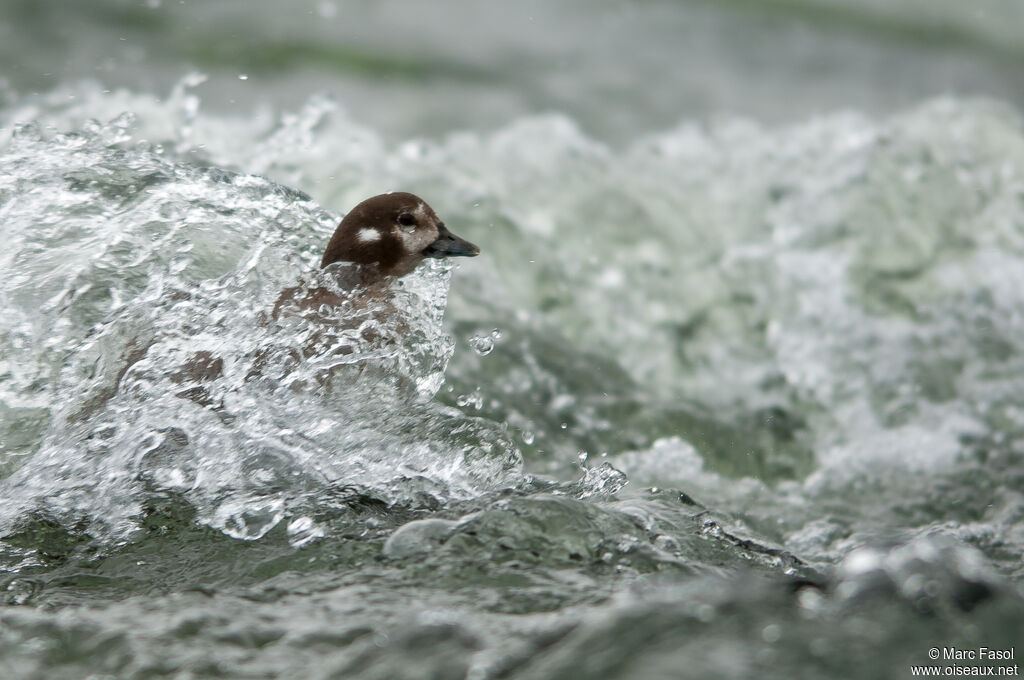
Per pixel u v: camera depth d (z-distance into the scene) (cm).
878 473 1058
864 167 1609
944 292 1450
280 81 2147
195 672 549
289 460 791
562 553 686
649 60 2458
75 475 784
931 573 554
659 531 731
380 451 812
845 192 1571
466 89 2219
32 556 711
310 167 1373
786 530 901
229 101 2005
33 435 842
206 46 2248
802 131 1725
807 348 1351
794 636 505
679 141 1692
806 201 1563
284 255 970
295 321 884
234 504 756
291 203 1042
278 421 816
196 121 1338
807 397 1270
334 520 739
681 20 2717
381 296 955
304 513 746
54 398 858
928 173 1614
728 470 1042
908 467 1073
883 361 1321
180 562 696
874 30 2752
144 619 611
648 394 1185
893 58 2589
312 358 857
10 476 800
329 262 995
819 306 1421
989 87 2472
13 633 595
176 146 1230
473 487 797
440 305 1018
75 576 684
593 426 1070
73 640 587
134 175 1019
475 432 848
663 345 1342
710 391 1284
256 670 549
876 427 1188
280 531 729
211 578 670
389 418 846
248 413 816
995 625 517
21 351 880
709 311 1401
